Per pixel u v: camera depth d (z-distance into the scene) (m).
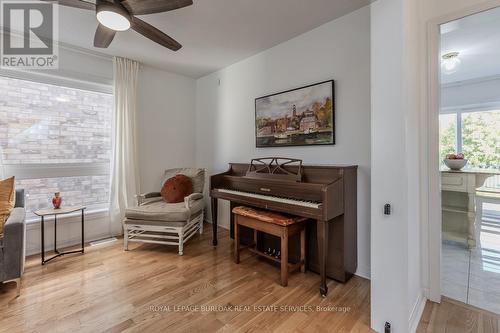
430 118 1.77
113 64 3.17
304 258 2.22
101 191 3.20
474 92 4.07
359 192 2.15
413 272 1.57
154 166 3.65
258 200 2.26
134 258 2.52
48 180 2.81
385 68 1.41
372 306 1.49
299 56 2.60
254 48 2.91
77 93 2.99
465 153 4.23
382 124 1.42
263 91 3.00
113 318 1.59
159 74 3.67
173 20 2.31
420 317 1.62
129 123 3.25
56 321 1.55
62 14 2.21
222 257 2.56
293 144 2.64
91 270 2.25
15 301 1.76
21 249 1.86
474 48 2.94
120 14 1.60
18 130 2.62
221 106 3.64
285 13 2.20
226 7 2.10
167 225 2.66
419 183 1.78
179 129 3.93
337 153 2.30
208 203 3.89
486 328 1.51
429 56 1.76
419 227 1.78
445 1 1.69
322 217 1.81
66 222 2.87
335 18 2.28
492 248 2.73
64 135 2.91
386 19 1.40
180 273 2.20
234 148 3.45
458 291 1.92
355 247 2.16
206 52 3.03
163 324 1.53
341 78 2.26
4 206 2.01
